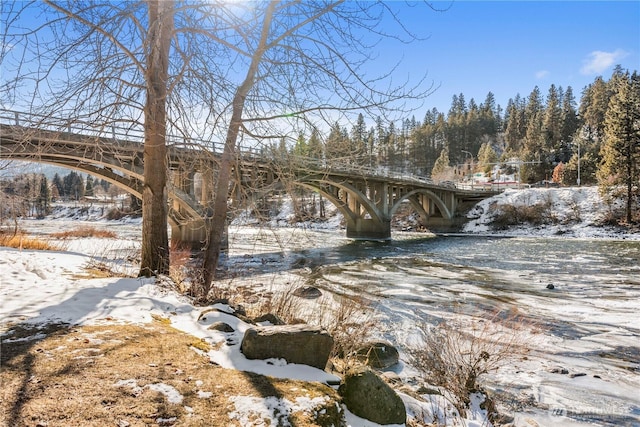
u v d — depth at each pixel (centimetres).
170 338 378
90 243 1923
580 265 1886
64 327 383
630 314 934
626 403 478
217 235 742
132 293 551
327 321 722
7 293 506
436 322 841
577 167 5881
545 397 489
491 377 545
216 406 258
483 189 5662
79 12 505
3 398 240
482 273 1630
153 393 264
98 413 234
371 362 552
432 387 482
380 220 3616
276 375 317
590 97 9725
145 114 615
